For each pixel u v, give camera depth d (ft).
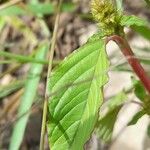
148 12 1.59
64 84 0.68
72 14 1.66
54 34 1.06
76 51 0.69
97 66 0.68
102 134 0.90
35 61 1.25
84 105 0.68
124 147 1.34
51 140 0.68
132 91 1.14
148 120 1.35
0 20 1.65
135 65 0.74
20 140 1.23
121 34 0.72
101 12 0.72
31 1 1.58
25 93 1.29
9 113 1.52
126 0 1.63
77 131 0.68
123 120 1.38
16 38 1.74
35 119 1.53
